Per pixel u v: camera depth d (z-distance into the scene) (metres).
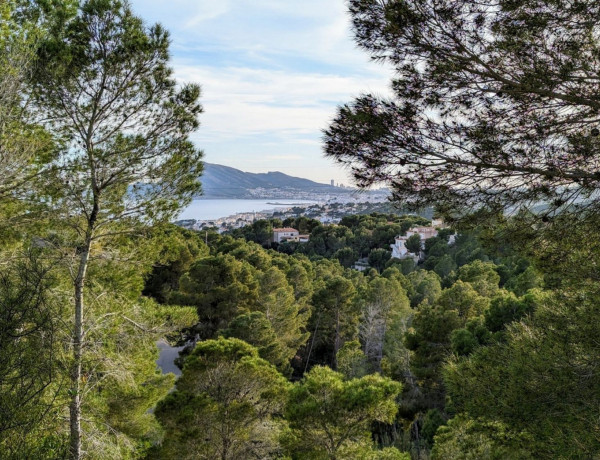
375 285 31.92
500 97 4.24
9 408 5.80
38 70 7.12
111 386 8.91
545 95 4.08
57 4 7.35
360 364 24.66
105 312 8.48
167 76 8.07
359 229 98.00
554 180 4.18
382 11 4.19
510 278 36.34
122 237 8.53
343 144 4.50
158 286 33.41
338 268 58.81
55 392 6.73
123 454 8.45
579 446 5.16
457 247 66.75
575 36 3.90
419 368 19.33
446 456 10.03
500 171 4.31
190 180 8.52
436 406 19.61
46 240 7.91
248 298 27.44
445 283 47.19
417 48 4.26
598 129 4.05
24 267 6.91
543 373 5.86
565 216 4.48
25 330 6.50
